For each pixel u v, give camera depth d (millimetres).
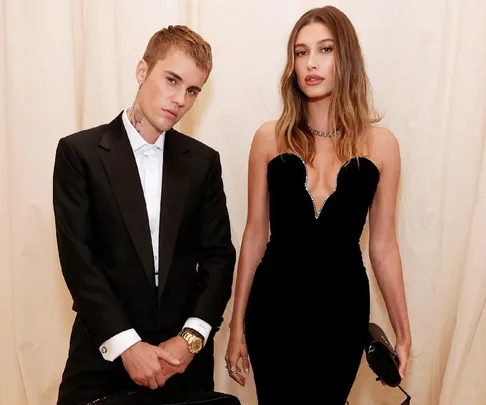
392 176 1564
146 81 1354
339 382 1529
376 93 1938
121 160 1344
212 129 1987
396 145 1567
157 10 1887
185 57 1330
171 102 1335
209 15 1915
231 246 1508
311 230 1520
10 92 1900
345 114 1534
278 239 1559
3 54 1881
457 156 1906
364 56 1920
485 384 1870
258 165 1610
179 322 1425
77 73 1941
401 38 1902
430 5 1859
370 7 1900
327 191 1538
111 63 1923
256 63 1944
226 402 1317
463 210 1924
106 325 1292
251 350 1583
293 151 1555
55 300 2029
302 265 1508
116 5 1894
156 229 1388
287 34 1924
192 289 1451
